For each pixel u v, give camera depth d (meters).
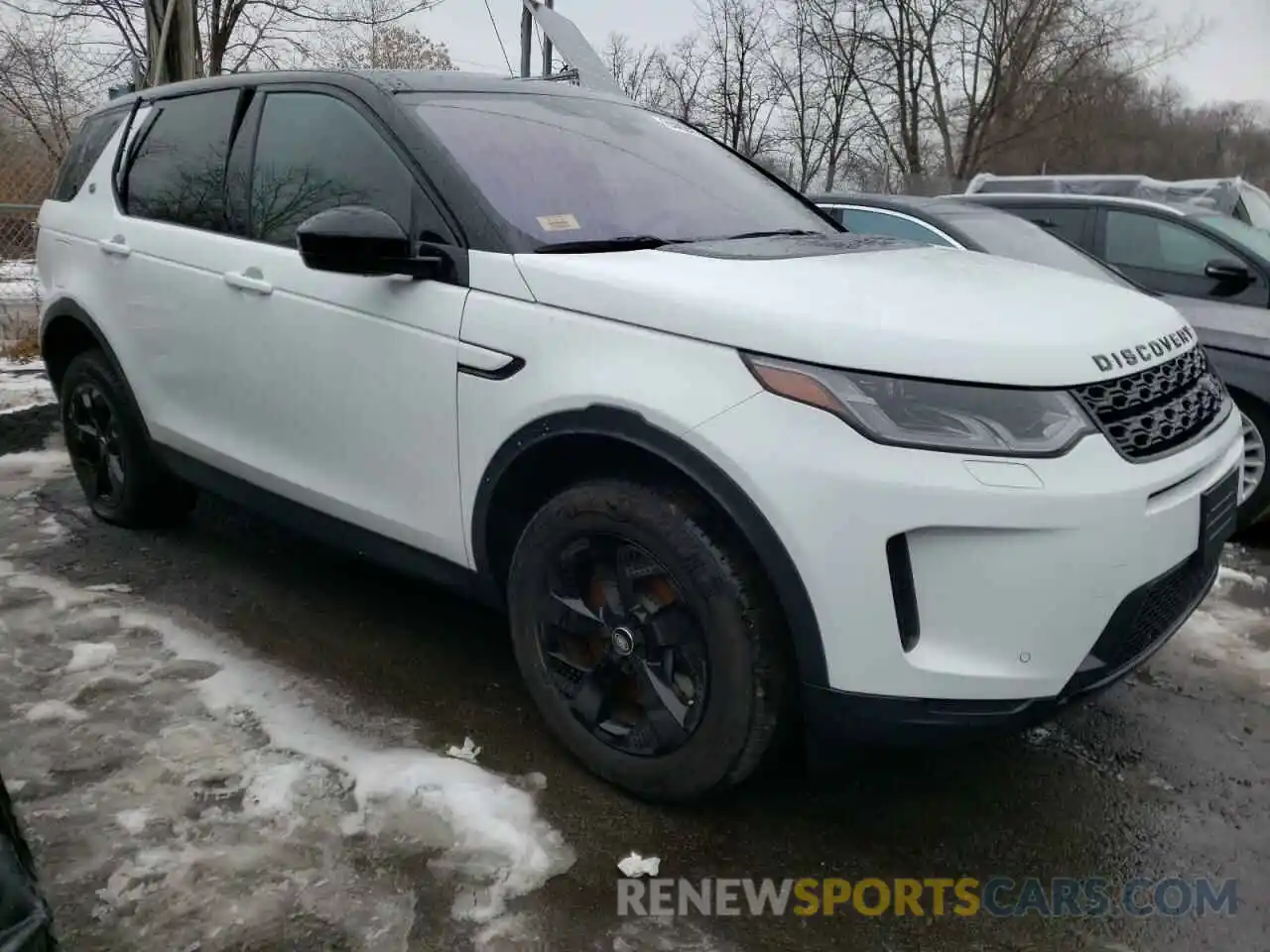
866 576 2.24
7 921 1.63
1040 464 2.24
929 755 3.02
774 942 2.28
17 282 8.89
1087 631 2.29
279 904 2.29
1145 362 2.53
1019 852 2.62
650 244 2.99
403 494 3.04
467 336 2.77
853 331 2.31
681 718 2.55
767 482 2.27
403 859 2.45
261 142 3.54
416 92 3.26
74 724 2.96
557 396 2.56
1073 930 2.36
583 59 10.16
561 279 2.64
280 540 4.45
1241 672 3.63
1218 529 2.66
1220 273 5.85
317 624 3.67
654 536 2.48
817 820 2.69
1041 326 2.45
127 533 4.49
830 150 27.75
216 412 3.65
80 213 4.31
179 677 3.24
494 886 2.38
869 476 2.21
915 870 2.54
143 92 4.31
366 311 3.02
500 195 2.96
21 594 3.82
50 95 12.72
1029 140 29.88
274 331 3.31
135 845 2.45
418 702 3.16
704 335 2.41
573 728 2.78
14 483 5.17
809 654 2.33
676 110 25.09
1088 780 2.94
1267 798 2.89
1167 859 2.62
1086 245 6.50
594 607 2.72
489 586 2.95
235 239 3.53
